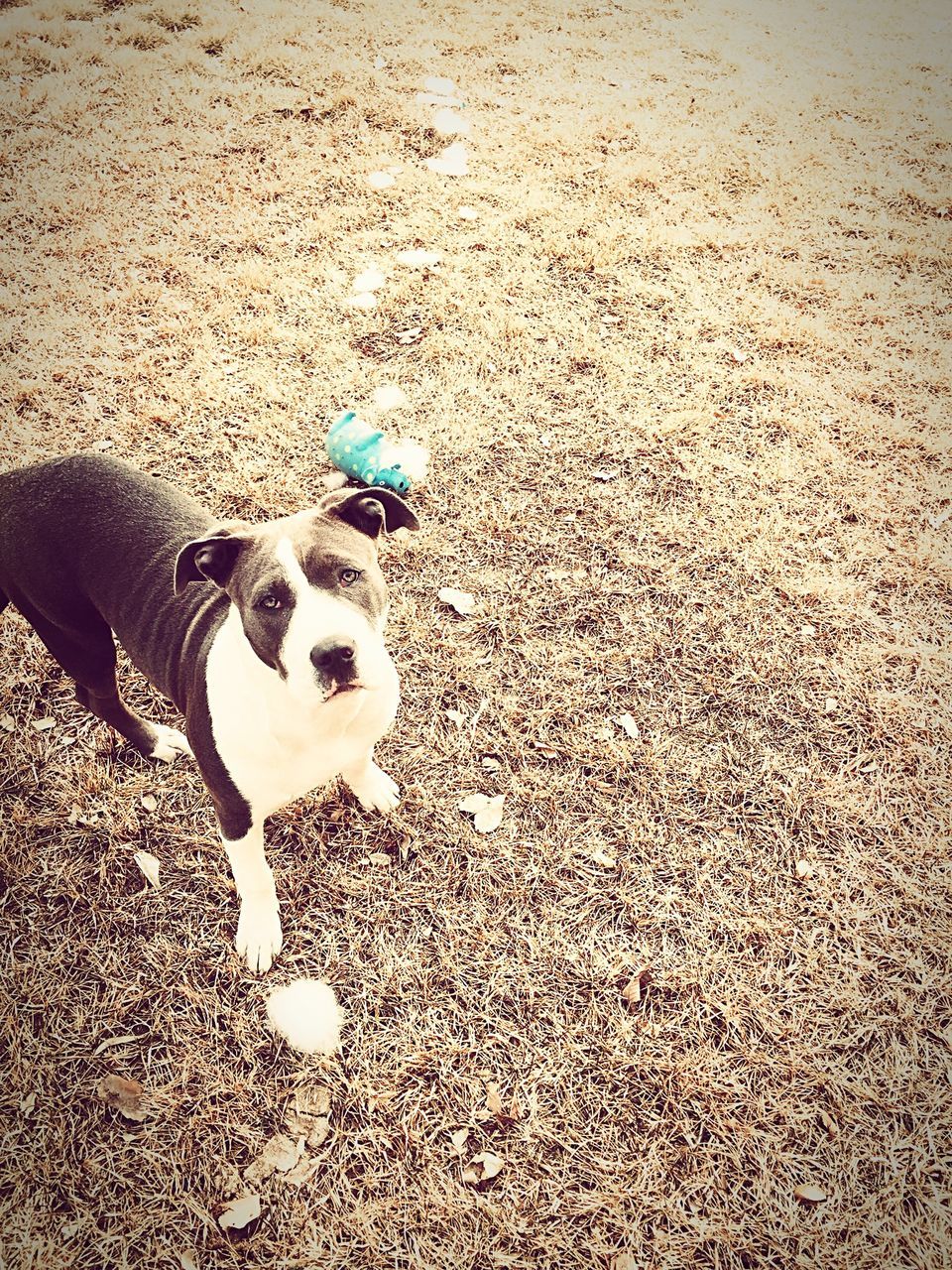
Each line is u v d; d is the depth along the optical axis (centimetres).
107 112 273
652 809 161
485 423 207
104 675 147
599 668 175
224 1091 136
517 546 189
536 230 249
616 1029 142
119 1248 126
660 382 218
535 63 319
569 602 182
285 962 146
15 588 137
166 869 152
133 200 245
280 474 194
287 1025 141
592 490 198
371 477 189
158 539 135
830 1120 136
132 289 224
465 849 156
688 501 198
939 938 150
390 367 214
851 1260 128
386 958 147
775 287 242
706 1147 134
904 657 178
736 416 212
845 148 296
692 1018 143
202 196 248
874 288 243
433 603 181
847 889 154
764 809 161
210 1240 127
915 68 347
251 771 126
